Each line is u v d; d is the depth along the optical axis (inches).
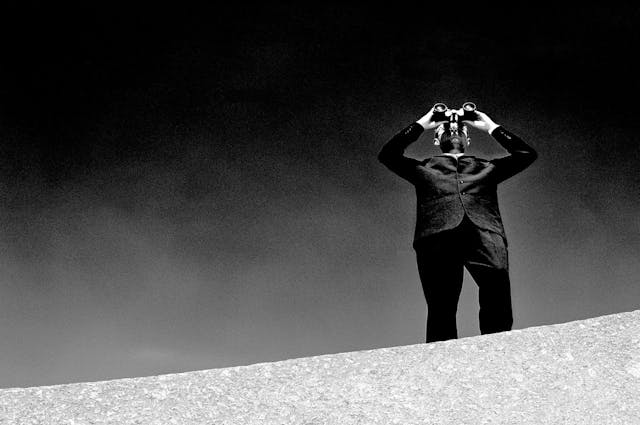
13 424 228.5
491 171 283.4
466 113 292.4
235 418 227.1
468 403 228.2
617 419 219.6
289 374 243.4
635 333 256.8
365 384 237.8
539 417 221.6
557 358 245.6
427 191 280.2
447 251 272.2
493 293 269.7
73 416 230.5
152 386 241.1
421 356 248.7
